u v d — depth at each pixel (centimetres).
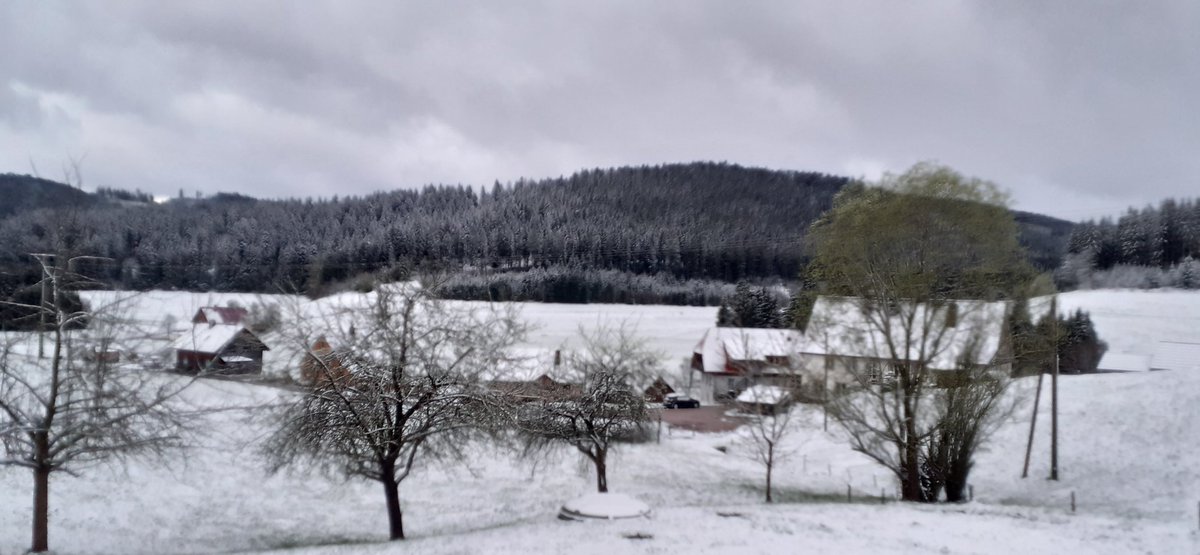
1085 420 4119
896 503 2809
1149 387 4372
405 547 1733
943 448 3222
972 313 3153
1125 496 3150
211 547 2291
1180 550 1688
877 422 3625
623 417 3089
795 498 3453
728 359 6581
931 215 3183
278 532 2516
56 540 2225
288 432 2078
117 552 2170
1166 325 8444
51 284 1998
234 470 3269
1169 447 3541
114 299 2025
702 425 5838
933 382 3241
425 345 2114
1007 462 3903
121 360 2052
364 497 3141
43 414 2061
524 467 3862
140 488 2922
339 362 2102
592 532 1828
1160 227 11438
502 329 2339
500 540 1752
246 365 3097
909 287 3161
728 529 1869
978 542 1755
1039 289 3372
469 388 2109
